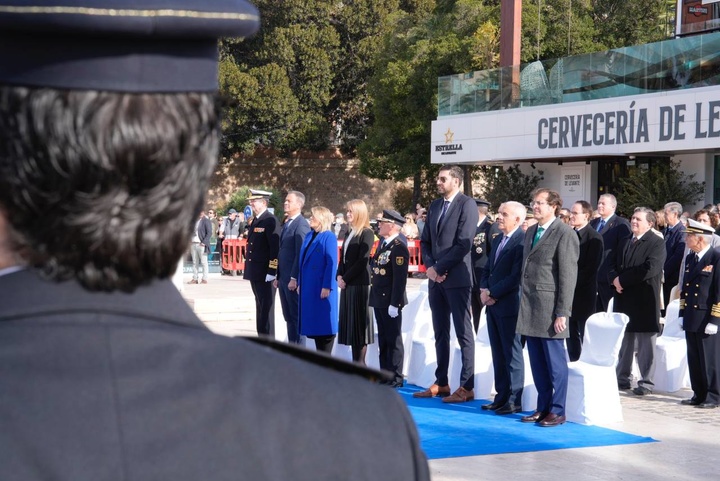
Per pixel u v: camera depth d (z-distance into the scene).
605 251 9.62
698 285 8.18
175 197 0.81
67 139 0.76
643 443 6.64
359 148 34.91
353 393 0.85
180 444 0.76
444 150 26.64
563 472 5.77
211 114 0.85
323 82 37.19
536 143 24.02
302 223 10.06
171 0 0.76
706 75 20.23
